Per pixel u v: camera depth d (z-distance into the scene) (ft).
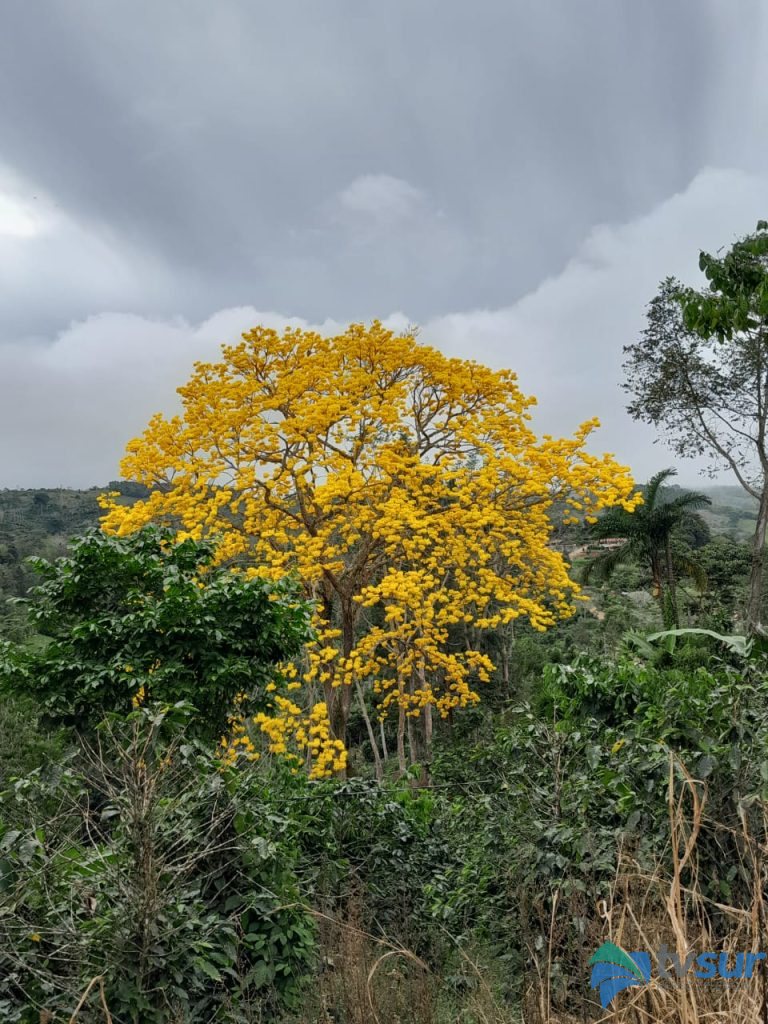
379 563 49.16
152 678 25.79
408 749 77.92
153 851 12.75
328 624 48.26
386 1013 11.29
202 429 44.91
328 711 46.57
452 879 22.20
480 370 49.19
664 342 76.13
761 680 16.62
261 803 18.22
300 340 48.91
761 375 71.82
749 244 23.26
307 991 14.75
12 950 12.07
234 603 28.22
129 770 13.61
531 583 52.85
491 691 71.20
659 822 14.10
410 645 53.42
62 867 13.26
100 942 12.27
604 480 44.88
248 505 46.78
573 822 16.14
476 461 55.21
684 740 15.11
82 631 26.68
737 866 12.12
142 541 30.63
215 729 28.09
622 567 103.45
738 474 74.59
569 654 77.56
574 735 18.24
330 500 45.96
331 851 21.27
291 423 44.57
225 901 15.65
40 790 15.24
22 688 27.78
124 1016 12.25
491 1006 11.62
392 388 48.21
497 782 23.21
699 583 74.43
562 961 11.62
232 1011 13.62
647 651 28.40
